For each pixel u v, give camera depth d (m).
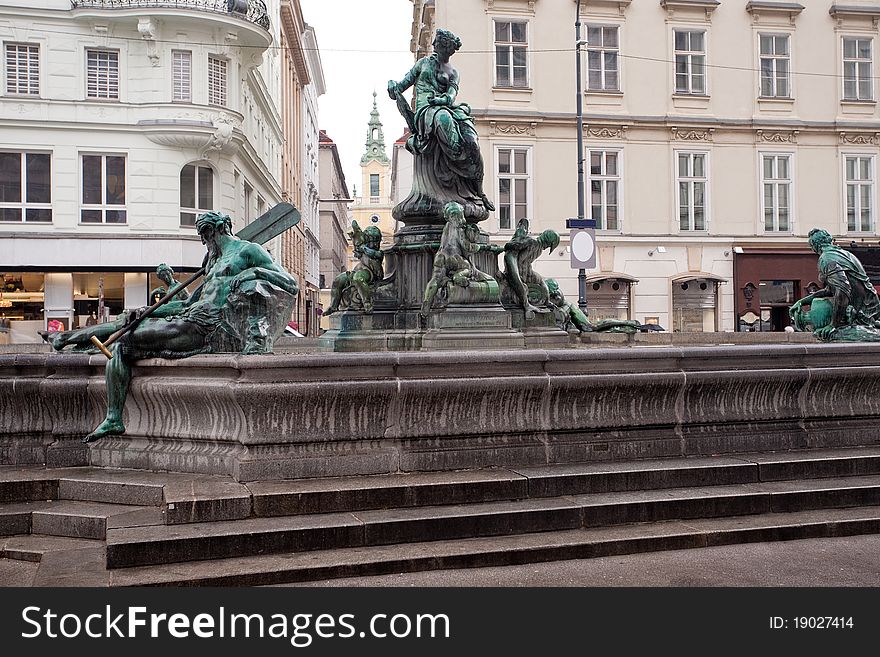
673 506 5.96
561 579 4.98
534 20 31.14
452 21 30.66
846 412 7.39
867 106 33.84
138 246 28.34
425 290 9.83
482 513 5.54
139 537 4.99
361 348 9.70
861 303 9.53
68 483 6.02
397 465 6.14
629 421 6.75
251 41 30.44
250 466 5.83
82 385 6.59
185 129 28.30
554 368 6.61
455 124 10.24
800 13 33.38
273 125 43.00
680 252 32.47
